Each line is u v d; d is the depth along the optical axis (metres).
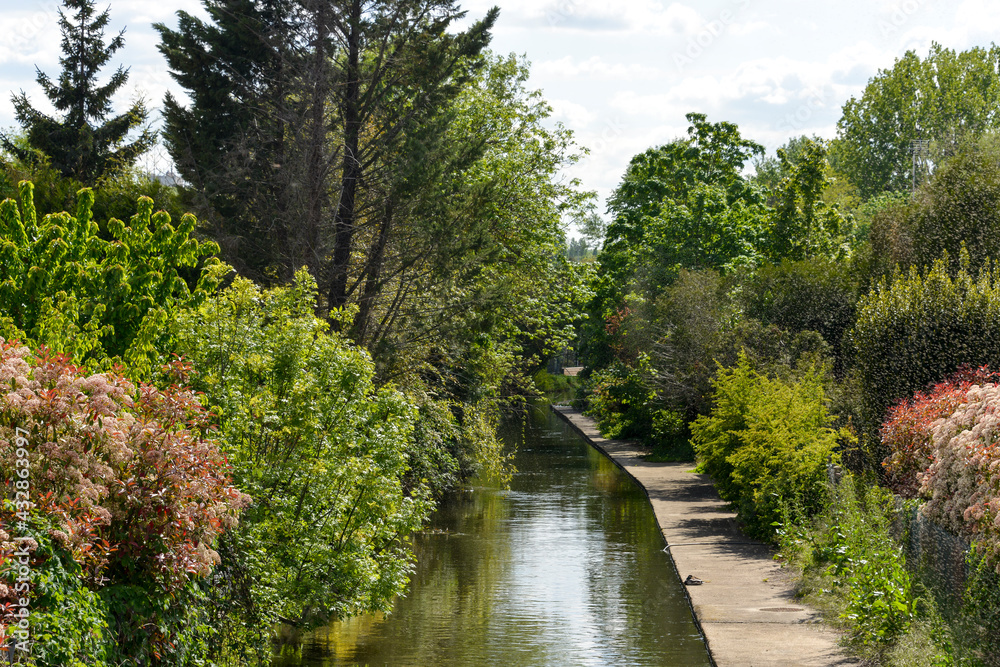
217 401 10.38
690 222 40.06
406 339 21.98
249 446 10.79
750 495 18.81
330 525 10.77
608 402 47.69
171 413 7.48
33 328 9.86
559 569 16.48
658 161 44.62
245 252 22.34
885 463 13.36
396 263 21.86
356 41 21.97
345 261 21.89
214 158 22.94
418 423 21.47
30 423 6.30
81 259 11.01
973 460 9.21
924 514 10.66
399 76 22.83
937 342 14.82
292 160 22.17
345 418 11.44
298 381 11.09
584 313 46.66
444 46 22.22
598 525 21.31
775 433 17.77
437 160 20.89
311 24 22.17
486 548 18.58
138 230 11.43
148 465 6.97
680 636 11.91
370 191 22.62
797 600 12.94
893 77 62.78
